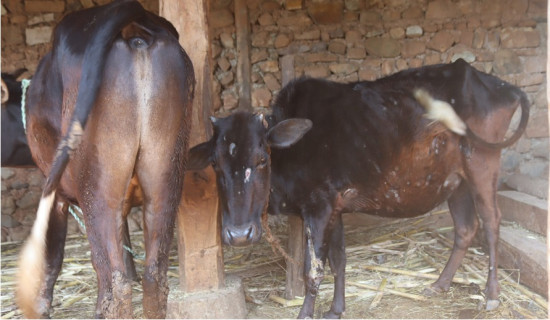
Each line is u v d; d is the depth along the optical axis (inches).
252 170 136.3
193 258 158.7
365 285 185.9
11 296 185.0
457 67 172.4
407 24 252.2
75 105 109.3
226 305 156.9
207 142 143.7
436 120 163.5
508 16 250.5
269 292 185.2
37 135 137.2
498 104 170.1
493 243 170.7
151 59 116.0
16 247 241.9
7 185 251.3
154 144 117.5
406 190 169.5
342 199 161.6
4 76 191.0
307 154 156.5
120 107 113.7
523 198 216.8
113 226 116.9
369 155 161.9
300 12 253.6
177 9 150.9
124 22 114.7
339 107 162.9
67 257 222.8
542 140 251.1
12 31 251.0
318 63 254.7
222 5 253.4
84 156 114.3
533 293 176.1
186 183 153.6
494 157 169.3
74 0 253.4
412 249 212.1
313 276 156.1
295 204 158.9
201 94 153.3
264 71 255.3
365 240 228.1
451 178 173.8
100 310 117.7
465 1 250.5
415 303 175.3
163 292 122.7
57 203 145.3
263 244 227.1
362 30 253.1
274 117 163.0
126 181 116.7
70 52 119.9
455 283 186.5
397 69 253.4
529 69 251.4
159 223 121.2
